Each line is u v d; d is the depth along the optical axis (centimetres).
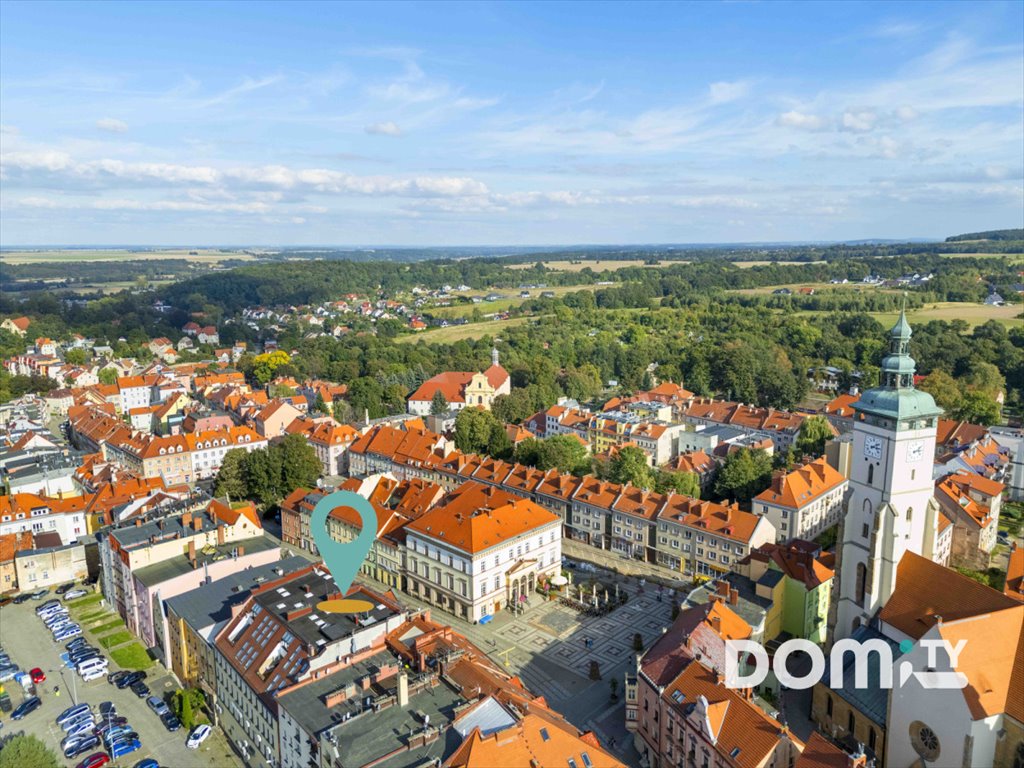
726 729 8256
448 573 13975
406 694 8619
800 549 13238
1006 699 7994
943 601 9588
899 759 8719
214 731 10838
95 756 10056
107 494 17875
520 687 9356
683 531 15438
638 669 10125
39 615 14212
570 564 16275
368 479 17225
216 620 11331
